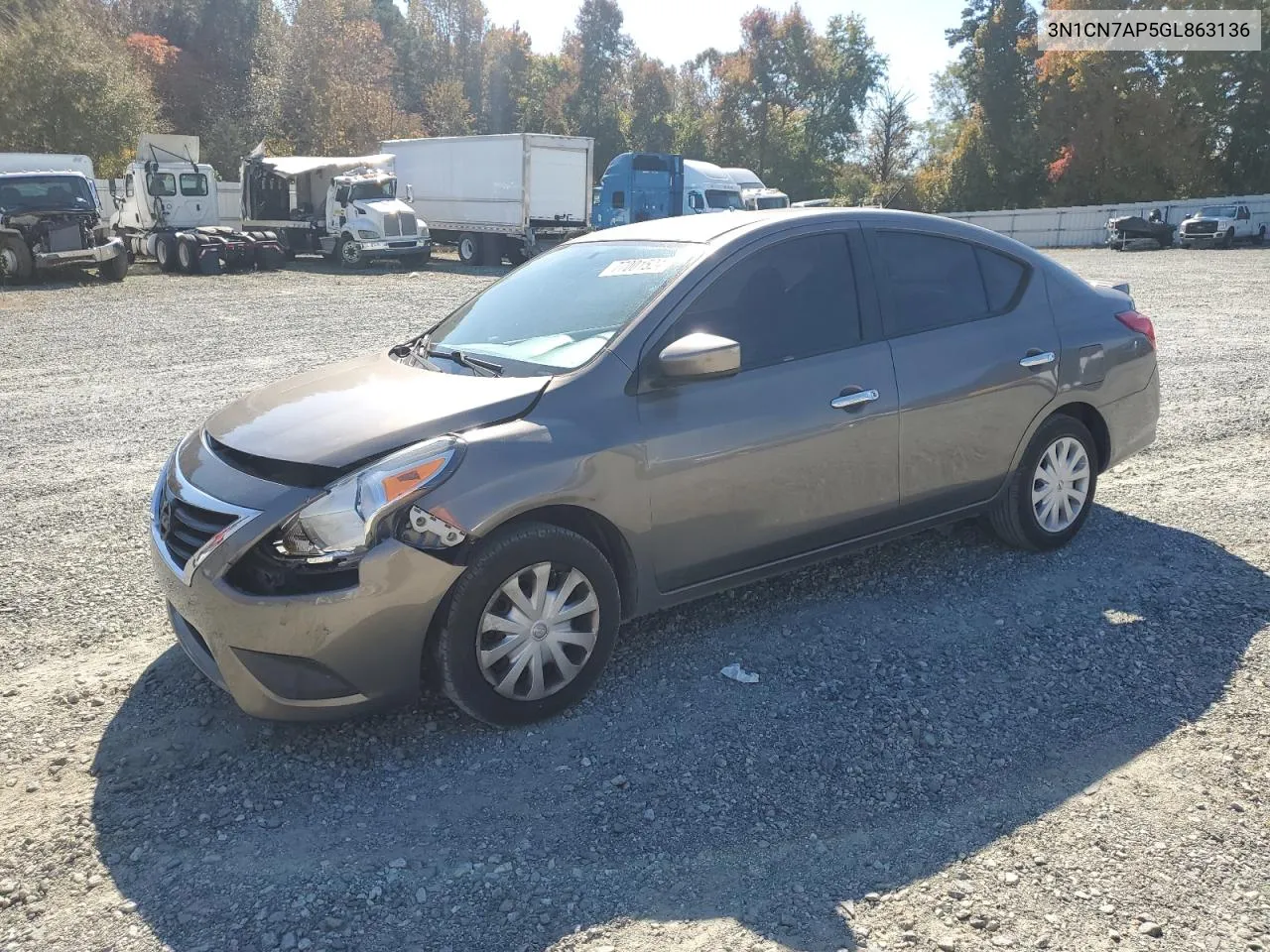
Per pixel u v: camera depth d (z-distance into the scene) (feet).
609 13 273.75
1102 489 19.95
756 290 13.10
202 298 61.36
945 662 12.75
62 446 24.49
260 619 10.03
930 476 14.43
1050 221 144.15
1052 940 7.97
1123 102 158.61
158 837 9.46
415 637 10.43
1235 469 21.12
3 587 15.51
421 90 278.05
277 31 190.39
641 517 11.78
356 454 10.43
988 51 182.91
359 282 74.13
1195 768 10.37
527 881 8.79
